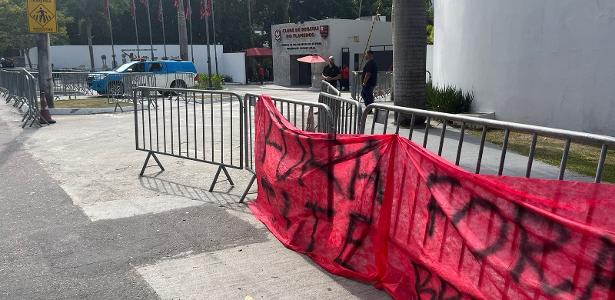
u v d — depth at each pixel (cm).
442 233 307
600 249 223
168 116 1376
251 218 516
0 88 2297
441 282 306
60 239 463
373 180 368
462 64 1220
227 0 5144
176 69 2444
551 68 980
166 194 604
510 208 264
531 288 251
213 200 578
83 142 965
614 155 768
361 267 377
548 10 972
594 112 909
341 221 399
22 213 537
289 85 3638
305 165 436
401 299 337
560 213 253
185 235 471
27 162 787
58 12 4306
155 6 5328
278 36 3662
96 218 520
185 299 354
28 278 386
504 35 1073
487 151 797
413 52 1038
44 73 1461
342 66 3062
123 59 4200
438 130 991
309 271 396
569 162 721
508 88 1079
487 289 275
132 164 765
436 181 312
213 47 4350
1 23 3881
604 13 874
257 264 409
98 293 362
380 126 1042
